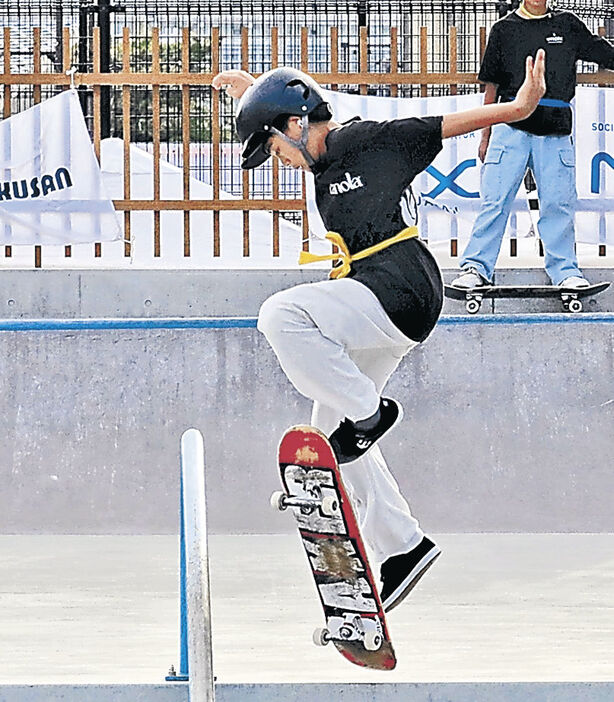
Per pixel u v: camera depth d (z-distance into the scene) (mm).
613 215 27031
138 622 17109
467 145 26906
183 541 11789
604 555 22219
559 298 25844
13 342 24984
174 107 35031
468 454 24734
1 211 27234
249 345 25000
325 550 12469
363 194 12680
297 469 12336
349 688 11852
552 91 25125
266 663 14617
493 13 33594
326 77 27797
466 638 16078
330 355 12438
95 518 24547
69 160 27234
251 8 34219
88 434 24812
